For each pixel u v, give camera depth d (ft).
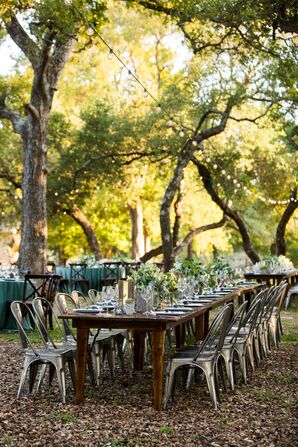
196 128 60.18
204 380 23.94
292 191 73.97
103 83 104.88
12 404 20.06
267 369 26.63
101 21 41.32
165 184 93.76
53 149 79.61
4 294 36.76
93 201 96.27
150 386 22.95
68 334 23.76
